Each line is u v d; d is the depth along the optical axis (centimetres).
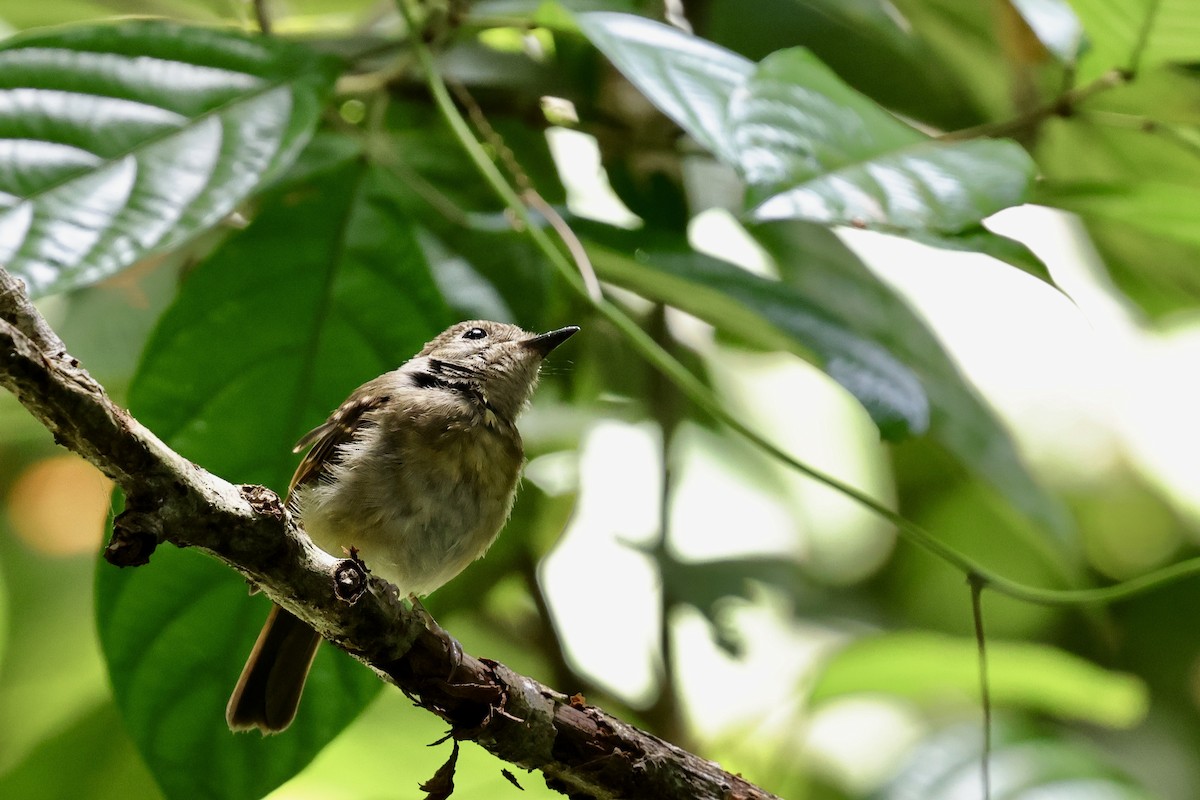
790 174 608
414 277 789
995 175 632
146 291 1009
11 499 1123
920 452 1247
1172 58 793
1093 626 1248
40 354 479
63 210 674
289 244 786
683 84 661
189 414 758
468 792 1088
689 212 975
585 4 881
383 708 1088
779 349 894
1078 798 919
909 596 1269
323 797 1097
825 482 762
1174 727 1209
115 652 729
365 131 898
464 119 954
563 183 999
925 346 983
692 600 1080
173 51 740
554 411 1085
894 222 603
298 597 579
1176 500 1273
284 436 775
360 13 1071
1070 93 828
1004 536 1252
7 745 1108
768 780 1046
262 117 731
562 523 1101
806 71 654
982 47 1006
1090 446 1289
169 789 741
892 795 933
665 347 1138
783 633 1195
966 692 1111
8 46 713
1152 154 991
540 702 640
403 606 615
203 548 544
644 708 1062
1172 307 1176
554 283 957
